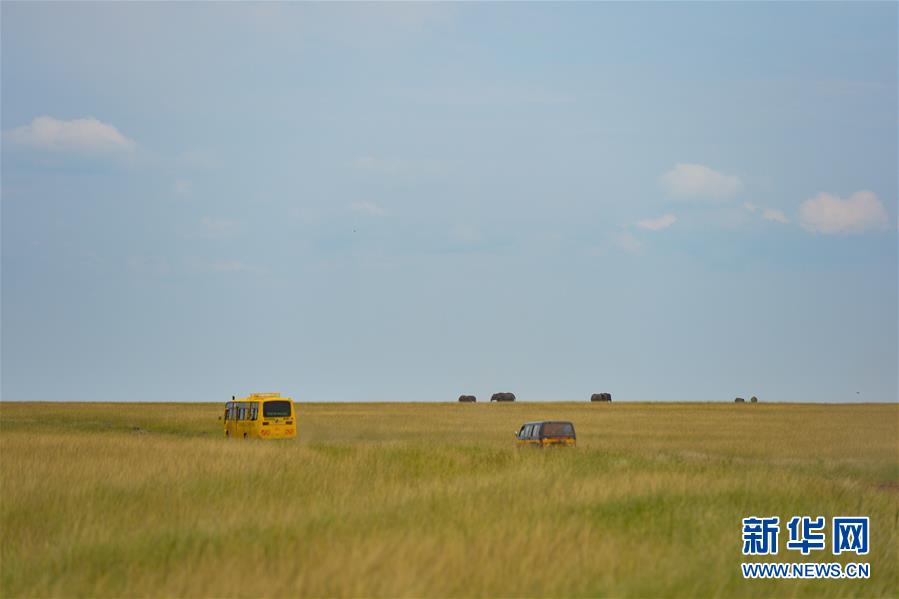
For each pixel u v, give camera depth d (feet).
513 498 144.87
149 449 264.11
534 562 98.43
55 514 142.31
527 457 239.71
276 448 276.21
